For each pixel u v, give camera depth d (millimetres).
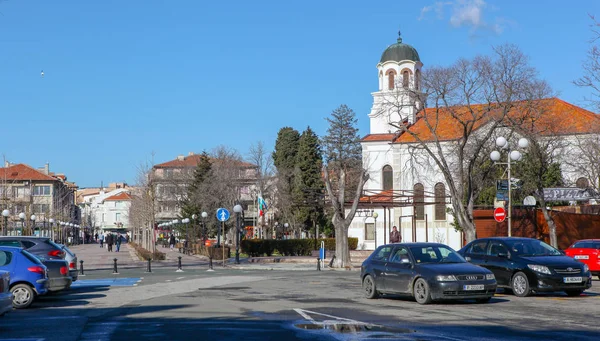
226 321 14234
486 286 17172
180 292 22062
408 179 61094
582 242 26328
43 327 13844
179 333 12555
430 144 60031
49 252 21125
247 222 103625
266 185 74625
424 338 11516
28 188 109750
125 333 12727
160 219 100375
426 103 39625
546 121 47719
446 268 17375
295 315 15188
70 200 133375
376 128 70562
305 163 82125
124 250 81188
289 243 56969
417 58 70625
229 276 30484
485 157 43938
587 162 47094
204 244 61375
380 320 14141
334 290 22219
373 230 62844
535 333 11984
